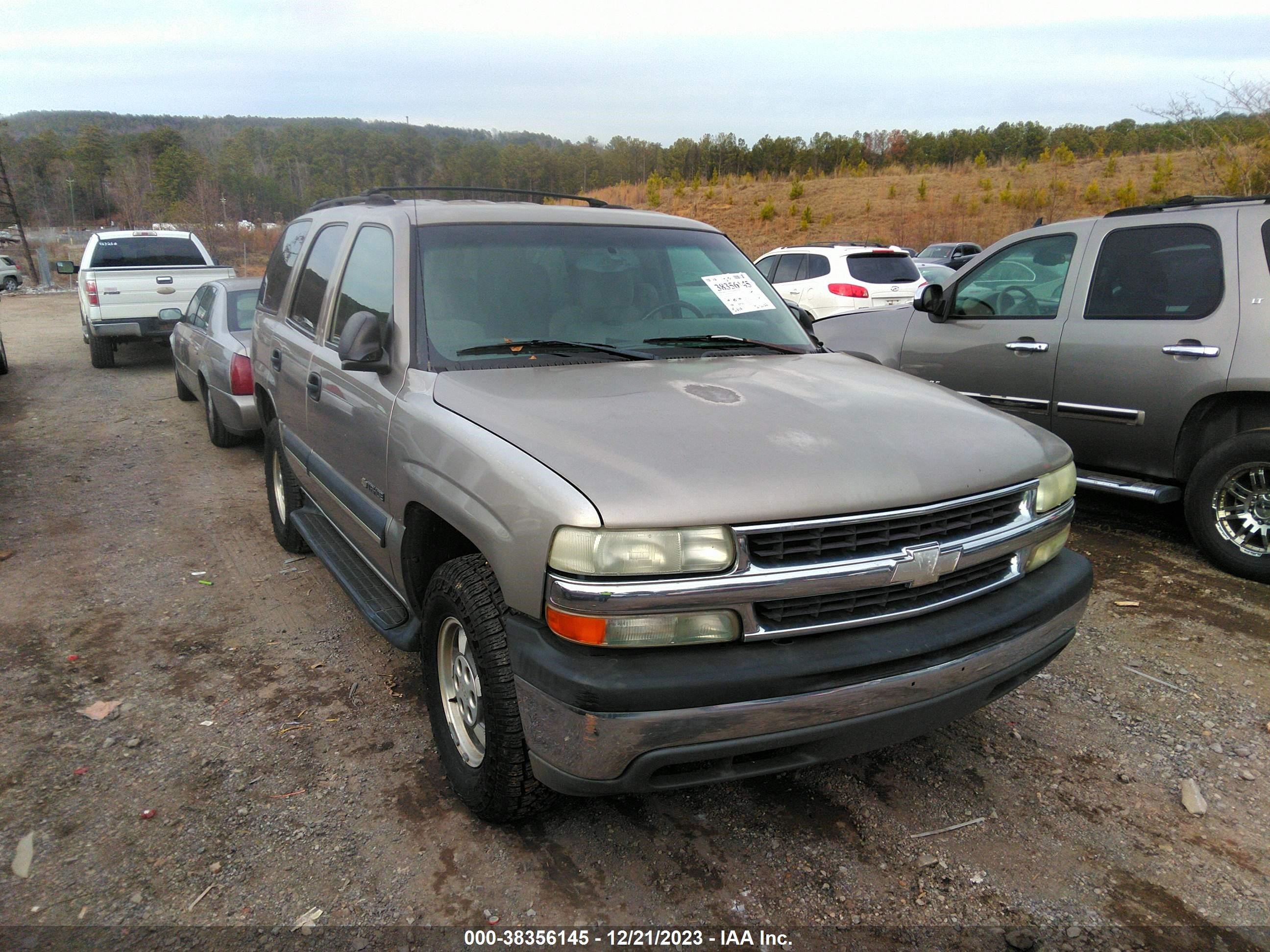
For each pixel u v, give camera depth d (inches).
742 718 83.9
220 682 144.6
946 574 94.3
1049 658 106.4
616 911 94.1
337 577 147.1
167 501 248.8
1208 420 189.8
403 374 119.9
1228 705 137.2
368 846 104.0
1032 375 216.7
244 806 111.7
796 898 96.3
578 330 128.6
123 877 98.7
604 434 94.3
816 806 112.7
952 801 113.8
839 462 91.4
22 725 130.3
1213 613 169.8
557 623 85.6
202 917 92.9
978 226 1355.8
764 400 106.7
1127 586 183.3
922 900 96.1
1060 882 99.2
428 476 107.1
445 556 119.4
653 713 82.0
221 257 1585.9
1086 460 210.8
